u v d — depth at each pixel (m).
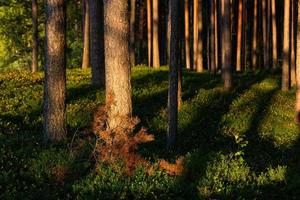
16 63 44.22
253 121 18.61
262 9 41.31
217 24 39.09
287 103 23.11
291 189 9.65
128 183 9.20
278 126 18.47
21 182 9.34
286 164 12.07
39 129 14.70
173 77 13.27
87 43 33.91
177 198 8.89
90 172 9.93
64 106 12.65
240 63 39.00
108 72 11.91
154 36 35.50
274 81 30.38
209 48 39.00
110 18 11.77
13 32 40.66
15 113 16.22
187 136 15.43
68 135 12.99
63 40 12.41
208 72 34.72
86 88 21.23
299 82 19.55
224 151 13.22
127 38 11.91
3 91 19.64
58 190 9.09
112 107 11.80
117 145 10.02
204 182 9.47
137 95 20.89
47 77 12.41
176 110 13.38
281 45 45.66
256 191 9.23
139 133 10.01
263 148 14.74
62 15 12.29
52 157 10.67
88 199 8.59
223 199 8.98
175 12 13.20
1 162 10.23
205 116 18.52
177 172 9.85
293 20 30.16
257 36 43.75
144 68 33.50
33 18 33.94
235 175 10.03
